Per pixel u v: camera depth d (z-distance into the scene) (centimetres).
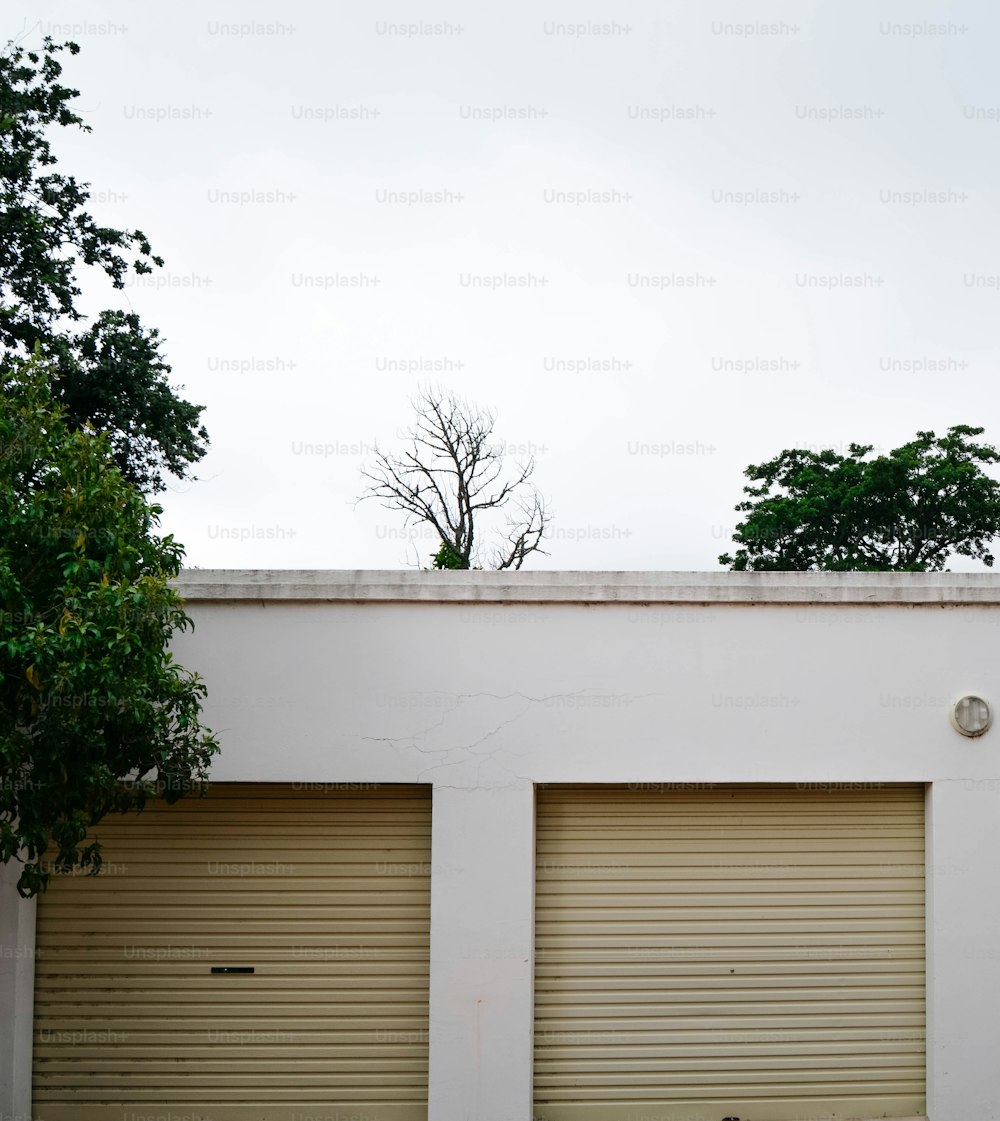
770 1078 739
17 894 727
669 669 748
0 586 546
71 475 609
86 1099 734
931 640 754
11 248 1698
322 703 745
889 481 2902
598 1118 730
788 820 762
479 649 749
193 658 746
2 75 1714
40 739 565
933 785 745
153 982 744
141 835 755
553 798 760
